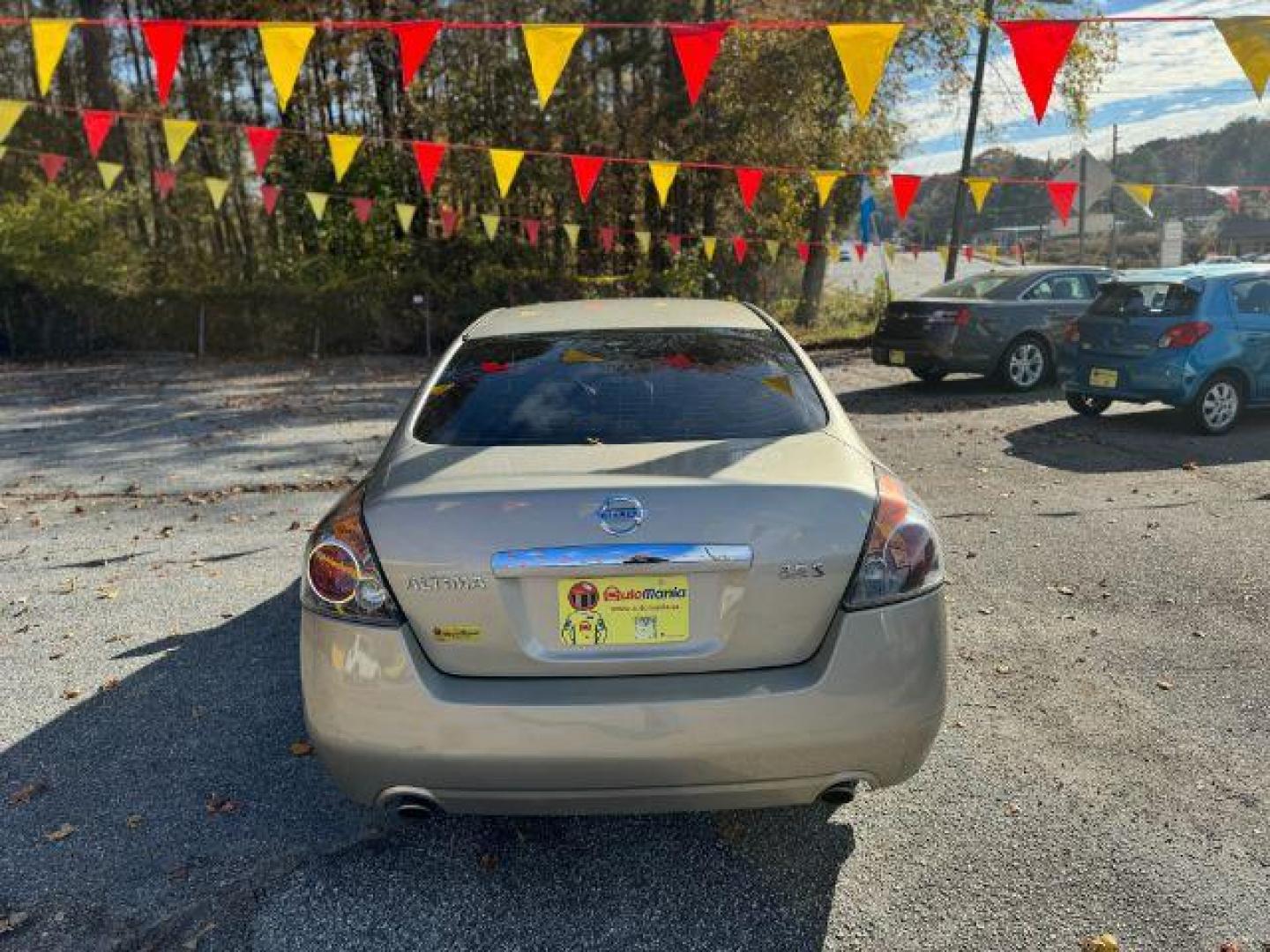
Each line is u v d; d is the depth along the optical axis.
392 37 19.66
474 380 3.01
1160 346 8.47
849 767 2.32
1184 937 2.35
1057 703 3.61
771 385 2.95
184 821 2.94
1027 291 11.39
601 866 2.70
